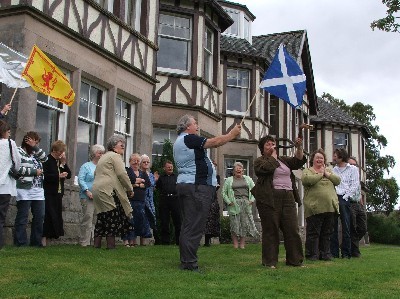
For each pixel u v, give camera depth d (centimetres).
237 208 1088
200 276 560
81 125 1078
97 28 1097
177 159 618
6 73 793
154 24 1342
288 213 692
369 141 4128
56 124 995
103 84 1120
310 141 3006
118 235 796
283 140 2272
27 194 778
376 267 740
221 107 1956
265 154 687
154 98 1488
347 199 927
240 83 2033
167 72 1517
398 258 951
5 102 879
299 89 718
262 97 2112
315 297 482
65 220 977
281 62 722
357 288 541
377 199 4022
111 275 546
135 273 568
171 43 1564
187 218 611
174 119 1503
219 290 488
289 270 643
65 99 827
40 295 439
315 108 2764
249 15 2319
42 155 792
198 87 1551
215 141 602
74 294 448
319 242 841
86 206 905
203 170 610
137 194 953
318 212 812
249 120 2003
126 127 1248
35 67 778
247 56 2019
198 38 1583
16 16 895
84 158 1084
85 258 651
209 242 1174
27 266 563
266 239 681
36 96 914
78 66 1029
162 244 1153
